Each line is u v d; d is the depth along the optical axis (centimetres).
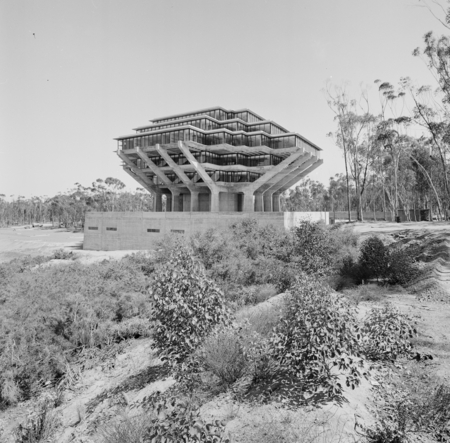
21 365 831
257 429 451
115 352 977
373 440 414
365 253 1512
